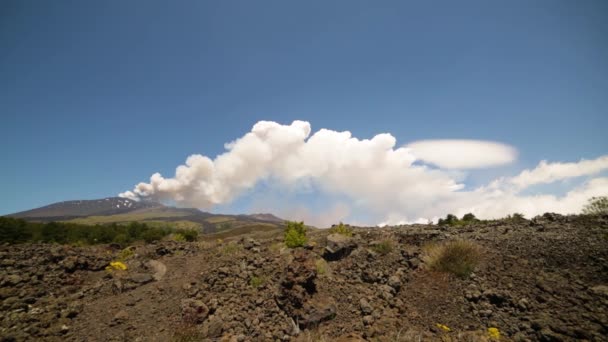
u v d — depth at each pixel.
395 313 7.71
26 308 8.38
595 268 7.71
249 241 14.71
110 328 7.50
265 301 8.52
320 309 7.87
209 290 9.41
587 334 5.75
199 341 6.90
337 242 12.06
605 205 12.18
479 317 6.99
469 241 10.68
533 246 9.47
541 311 6.69
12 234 29.64
